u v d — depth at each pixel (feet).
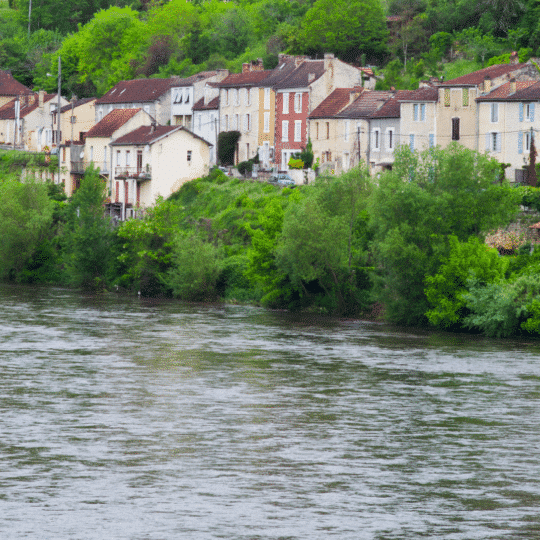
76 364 253.65
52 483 150.71
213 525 133.80
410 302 339.16
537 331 305.73
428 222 335.88
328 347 288.51
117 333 312.09
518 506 143.84
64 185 605.73
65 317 352.28
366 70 611.47
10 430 181.88
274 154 597.52
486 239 384.06
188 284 418.31
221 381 233.14
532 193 388.98
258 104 610.24
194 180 576.20
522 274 323.57
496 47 651.66
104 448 170.60
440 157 342.23
